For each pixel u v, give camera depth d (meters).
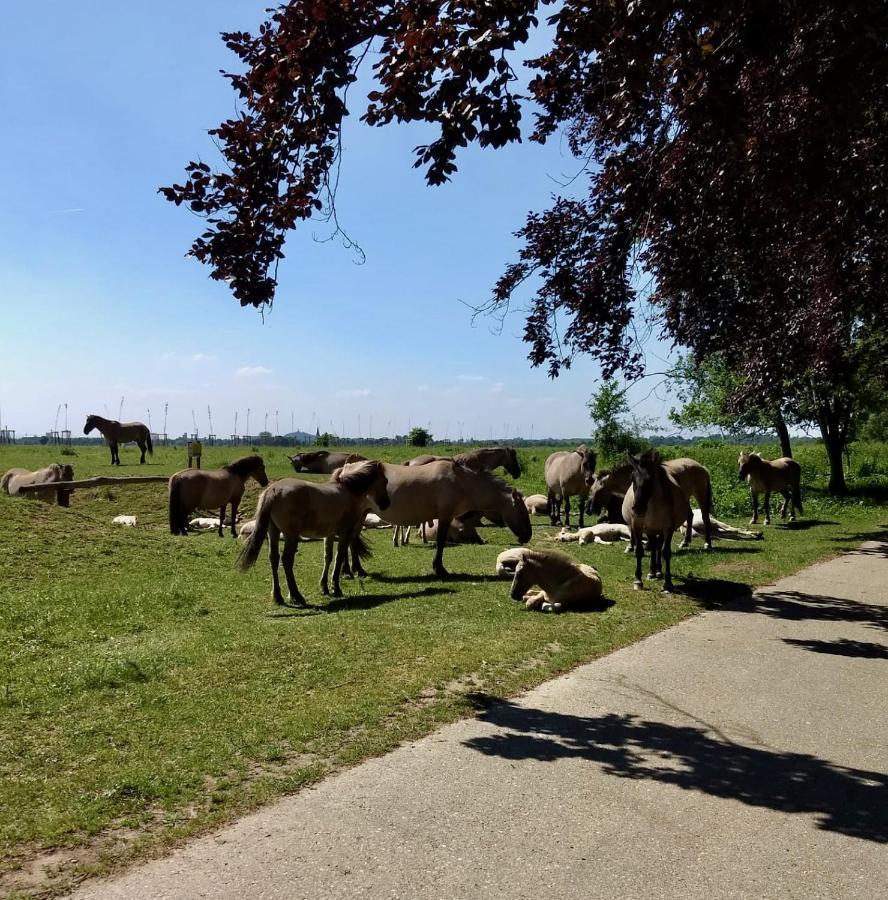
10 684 5.67
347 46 4.44
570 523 18.08
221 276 4.96
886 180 6.07
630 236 6.12
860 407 22.47
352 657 6.47
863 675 6.29
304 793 4.00
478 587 9.88
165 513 18.27
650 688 5.92
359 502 9.55
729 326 7.57
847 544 14.20
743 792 4.09
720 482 24.61
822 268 6.93
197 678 5.88
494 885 3.14
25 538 10.79
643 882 3.19
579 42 4.40
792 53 5.31
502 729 4.99
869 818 3.80
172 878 3.17
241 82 4.63
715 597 9.41
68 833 3.54
